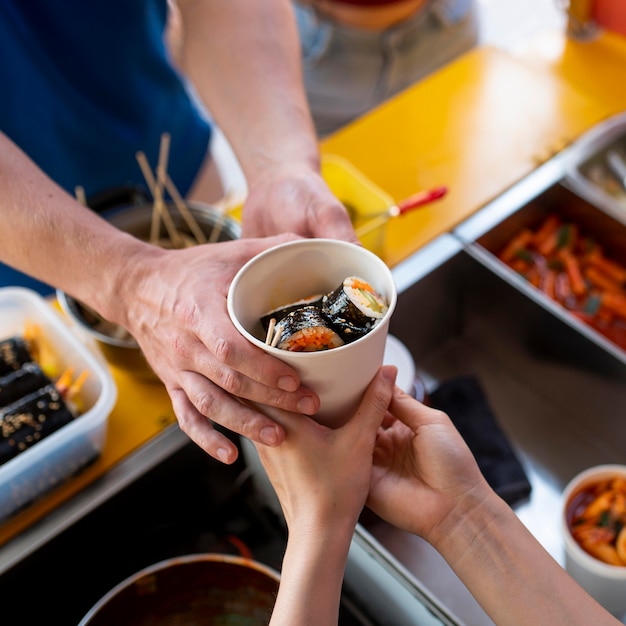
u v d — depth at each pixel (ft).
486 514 2.32
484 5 7.48
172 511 3.15
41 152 4.02
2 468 2.81
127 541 3.10
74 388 3.13
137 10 3.99
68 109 4.05
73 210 2.83
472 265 3.56
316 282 2.43
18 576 2.85
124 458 3.04
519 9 7.35
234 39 3.31
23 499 2.90
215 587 2.79
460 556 2.32
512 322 3.54
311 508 2.30
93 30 3.94
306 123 3.18
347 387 2.30
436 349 3.74
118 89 4.15
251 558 3.03
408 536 2.98
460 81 4.44
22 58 3.83
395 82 5.58
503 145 4.02
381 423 2.49
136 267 2.69
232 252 2.61
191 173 4.75
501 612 2.24
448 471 2.35
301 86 3.32
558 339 3.41
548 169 3.89
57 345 3.25
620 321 3.70
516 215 3.76
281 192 2.88
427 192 3.71
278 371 2.23
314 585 2.20
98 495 2.94
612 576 2.75
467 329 3.75
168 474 3.07
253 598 2.76
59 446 2.88
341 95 5.60
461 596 2.87
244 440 2.91
